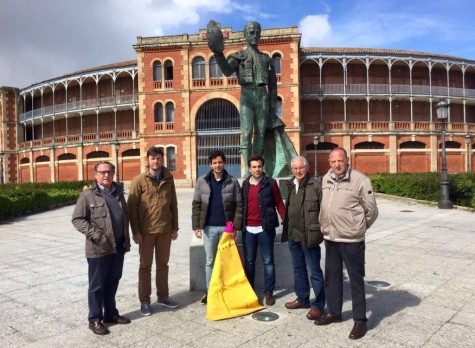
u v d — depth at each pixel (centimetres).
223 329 428
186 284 603
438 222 1222
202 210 516
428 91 3731
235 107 3384
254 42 621
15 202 1631
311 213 455
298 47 3328
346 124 3559
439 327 420
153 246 493
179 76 3422
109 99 3894
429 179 1819
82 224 423
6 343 402
